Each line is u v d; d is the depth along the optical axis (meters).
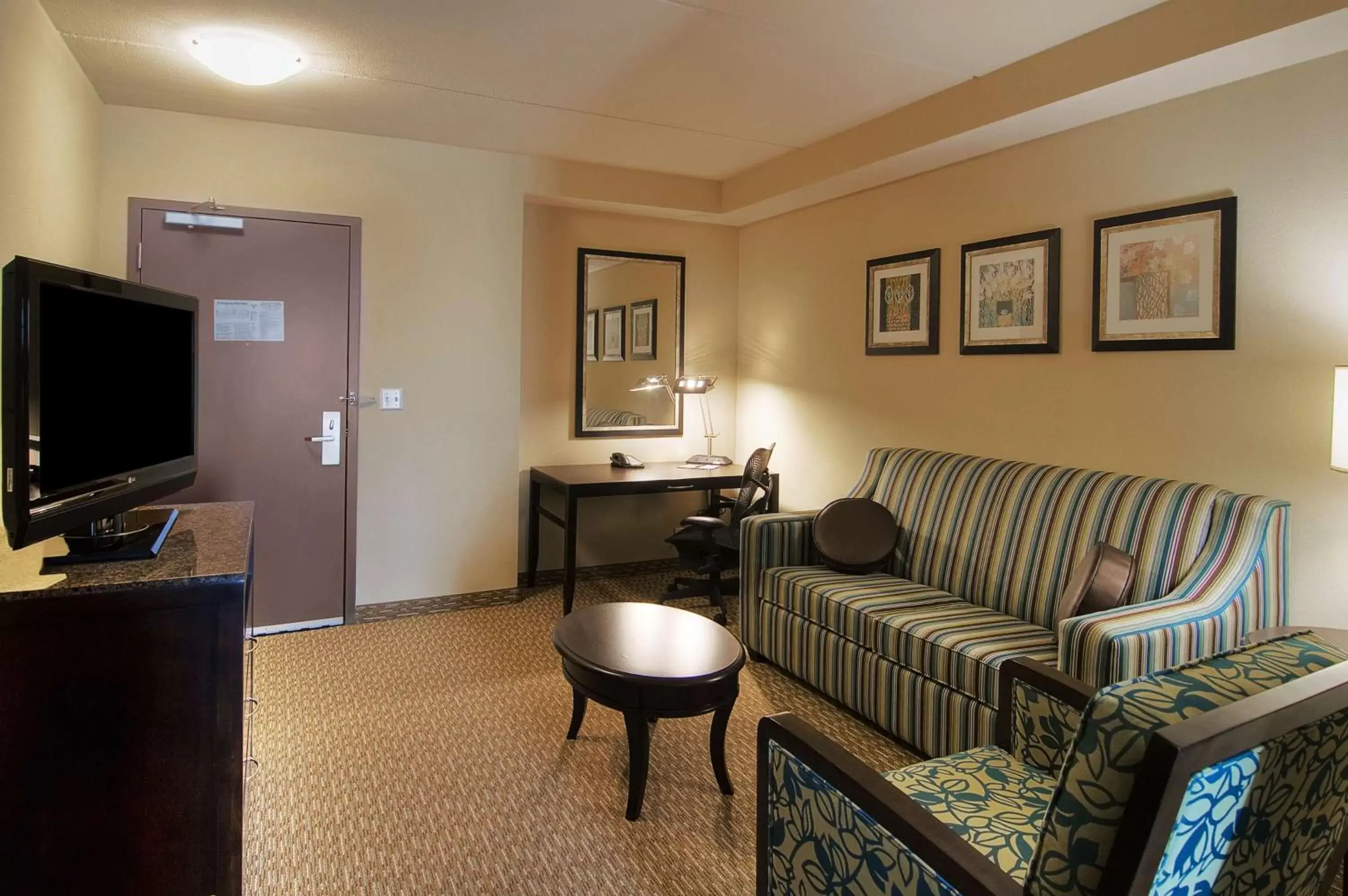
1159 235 2.73
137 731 1.55
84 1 2.46
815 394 4.49
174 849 1.59
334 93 3.27
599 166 4.37
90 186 3.17
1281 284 2.42
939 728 2.47
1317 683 1.00
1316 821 1.10
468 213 4.08
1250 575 2.26
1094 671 1.99
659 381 4.98
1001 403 3.36
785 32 2.65
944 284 3.62
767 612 3.32
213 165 3.55
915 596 2.98
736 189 4.57
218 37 2.71
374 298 3.89
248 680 3.16
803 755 1.40
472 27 2.64
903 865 1.19
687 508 5.17
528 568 4.54
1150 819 0.87
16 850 1.50
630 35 2.70
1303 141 2.35
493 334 4.18
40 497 1.47
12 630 1.46
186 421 2.22
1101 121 2.92
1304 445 2.38
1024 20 2.52
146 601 1.53
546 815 2.22
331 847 2.05
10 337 1.41
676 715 2.15
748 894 1.90
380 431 3.94
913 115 3.33
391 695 3.03
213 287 3.57
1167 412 2.74
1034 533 2.85
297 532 3.79
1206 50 2.29
